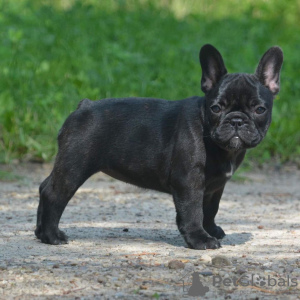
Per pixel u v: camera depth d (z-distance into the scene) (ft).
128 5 89.04
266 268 29.32
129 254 31.50
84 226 38.29
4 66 63.00
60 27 72.43
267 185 54.34
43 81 62.23
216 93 32.22
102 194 48.93
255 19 87.71
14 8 74.90
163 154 33.45
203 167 32.73
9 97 59.67
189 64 68.39
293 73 70.08
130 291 26.08
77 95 60.29
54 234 33.65
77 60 65.67
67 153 33.73
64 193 33.81
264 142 61.36
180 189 32.83
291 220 41.27
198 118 32.86
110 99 34.96
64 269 28.66
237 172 56.44
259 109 32.19
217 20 87.25
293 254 31.99
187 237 32.86
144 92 62.28
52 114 58.95
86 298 25.27
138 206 45.09
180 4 98.17
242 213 43.39
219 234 35.42
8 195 47.42
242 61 70.28
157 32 77.10
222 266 29.40
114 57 67.31
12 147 57.62
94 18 77.20
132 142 33.81
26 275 27.76
